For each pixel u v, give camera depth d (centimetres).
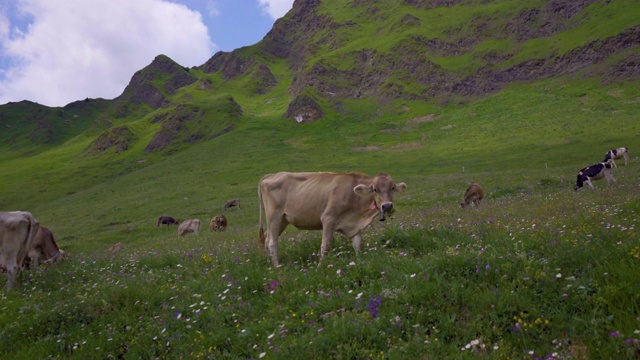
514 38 15650
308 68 17725
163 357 657
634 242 684
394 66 16375
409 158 8700
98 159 15175
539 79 13038
